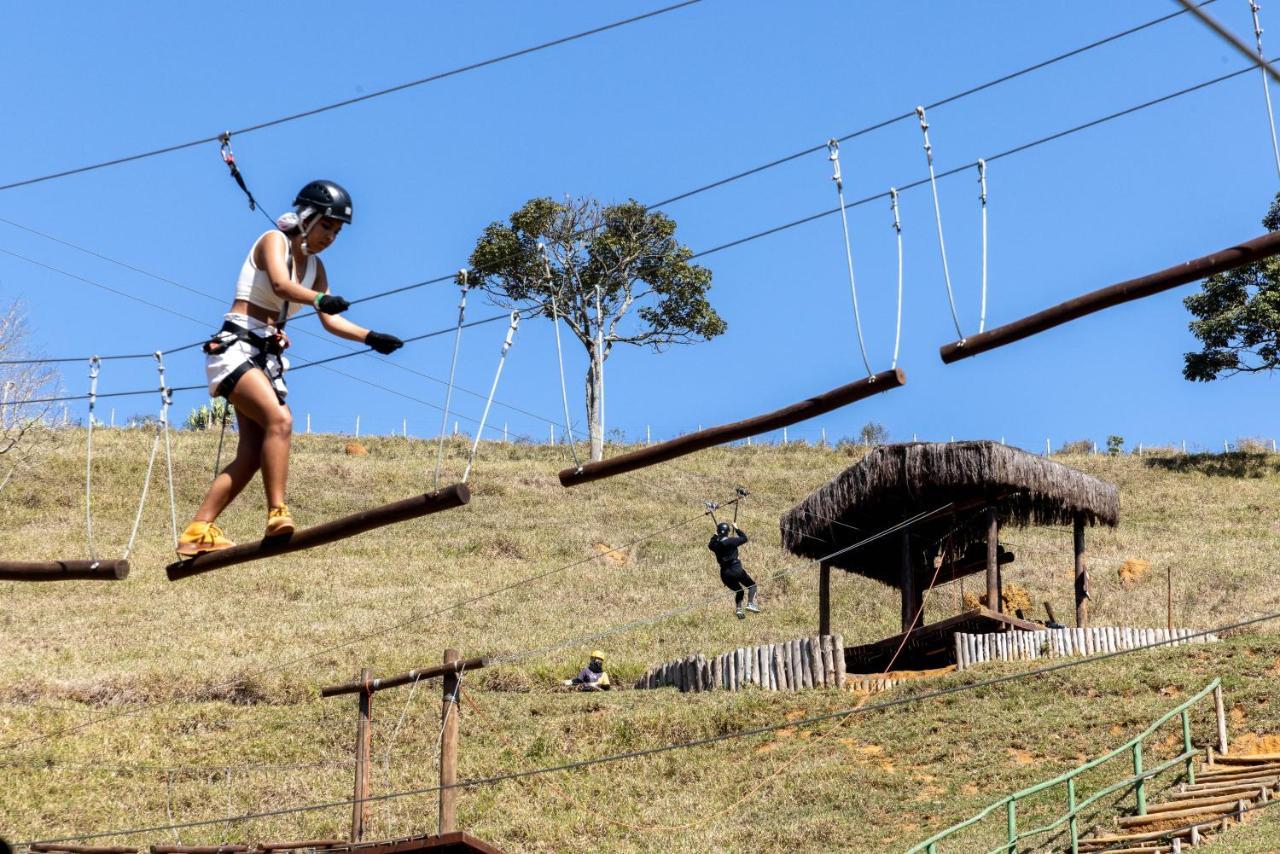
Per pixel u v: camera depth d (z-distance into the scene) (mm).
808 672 31562
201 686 33688
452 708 19344
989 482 31422
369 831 25188
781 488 64188
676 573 49438
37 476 56219
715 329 71375
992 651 31344
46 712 31172
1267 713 25359
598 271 68312
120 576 11359
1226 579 44906
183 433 69250
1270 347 68250
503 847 24109
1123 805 22734
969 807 23719
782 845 23281
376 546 52469
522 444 78062
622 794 26547
